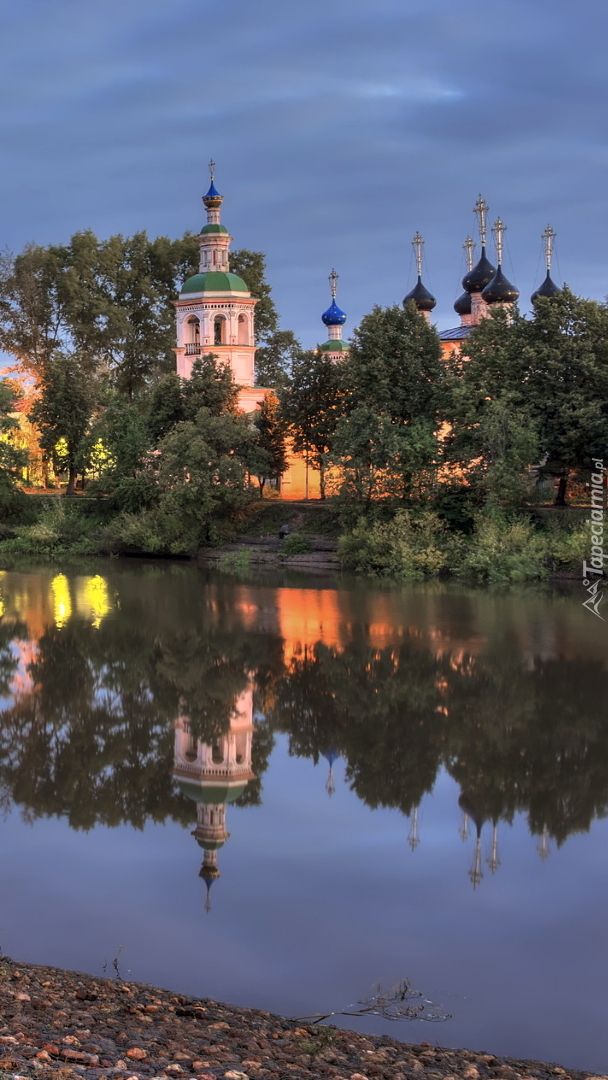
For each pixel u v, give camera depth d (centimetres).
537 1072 1231
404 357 6562
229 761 2645
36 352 10038
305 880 1908
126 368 10612
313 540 6869
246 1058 1120
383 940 1661
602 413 6012
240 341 8162
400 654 3862
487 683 3434
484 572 5853
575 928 1717
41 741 2789
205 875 1919
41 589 5578
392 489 6388
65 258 10400
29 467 9406
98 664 3725
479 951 1627
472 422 6159
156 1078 955
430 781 2500
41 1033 1102
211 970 1541
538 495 6425
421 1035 1365
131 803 2323
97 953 1591
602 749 2739
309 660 3788
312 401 7412
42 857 2002
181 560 7106
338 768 2600
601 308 6309
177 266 10950
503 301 8006
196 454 6931
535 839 2128
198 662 3769
